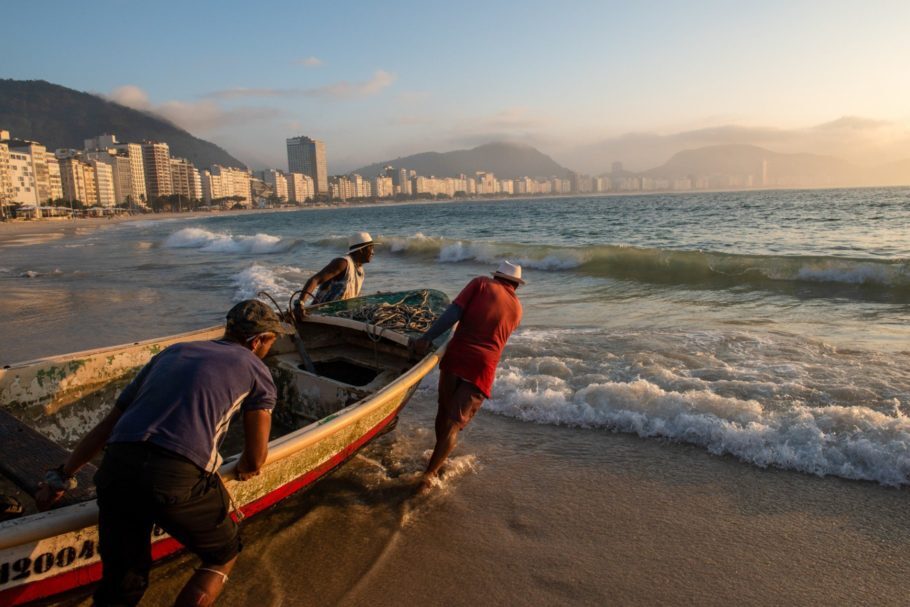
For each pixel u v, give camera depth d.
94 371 4.94
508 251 19.77
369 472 4.90
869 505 4.16
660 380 6.49
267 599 3.38
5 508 3.06
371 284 15.38
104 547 2.51
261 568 3.66
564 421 5.78
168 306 13.09
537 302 12.12
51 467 3.11
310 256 25.17
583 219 55.31
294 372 5.28
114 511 2.48
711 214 53.47
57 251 34.12
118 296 14.95
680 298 11.95
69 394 4.80
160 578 3.51
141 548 2.55
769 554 3.69
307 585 3.50
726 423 5.25
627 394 5.94
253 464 2.93
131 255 29.16
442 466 4.98
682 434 5.31
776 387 6.14
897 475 4.44
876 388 6.05
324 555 3.79
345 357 5.91
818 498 4.28
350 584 3.50
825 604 3.24
